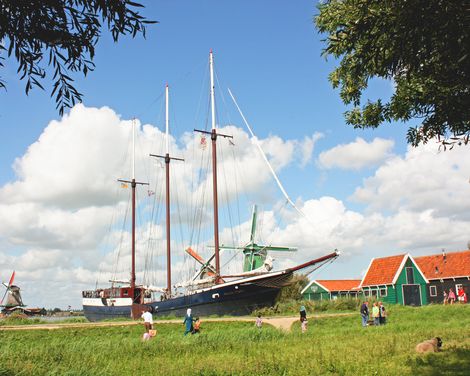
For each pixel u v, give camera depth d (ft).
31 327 124.26
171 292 201.16
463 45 25.38
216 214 187.52
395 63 27.91
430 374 38.63
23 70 21.89
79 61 22.70
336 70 50.75
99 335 114.01
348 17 40.04
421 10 24.85
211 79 200.85
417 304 197.47
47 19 21.45
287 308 170.40
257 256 180.55
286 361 50.42
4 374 49.03
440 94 31.27
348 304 168.66
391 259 209.26
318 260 151.02
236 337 81.20
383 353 52.47
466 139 32.94
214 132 196.03
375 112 49.98
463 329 80.43
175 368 50.78
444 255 207.41
